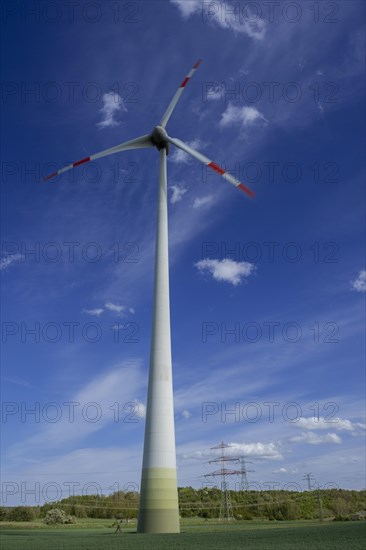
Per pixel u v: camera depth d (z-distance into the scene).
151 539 32.47
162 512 38.59
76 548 26.83
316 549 24.67
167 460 39.81
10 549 26.55
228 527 49.28
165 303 44.25
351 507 111.19
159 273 45.28
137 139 50.94
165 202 48.56
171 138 50.38
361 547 25.22
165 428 40.53
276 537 32.66
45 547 27.66
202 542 29.77
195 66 52.88
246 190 46.84
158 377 41.84
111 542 30.52
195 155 48.72
